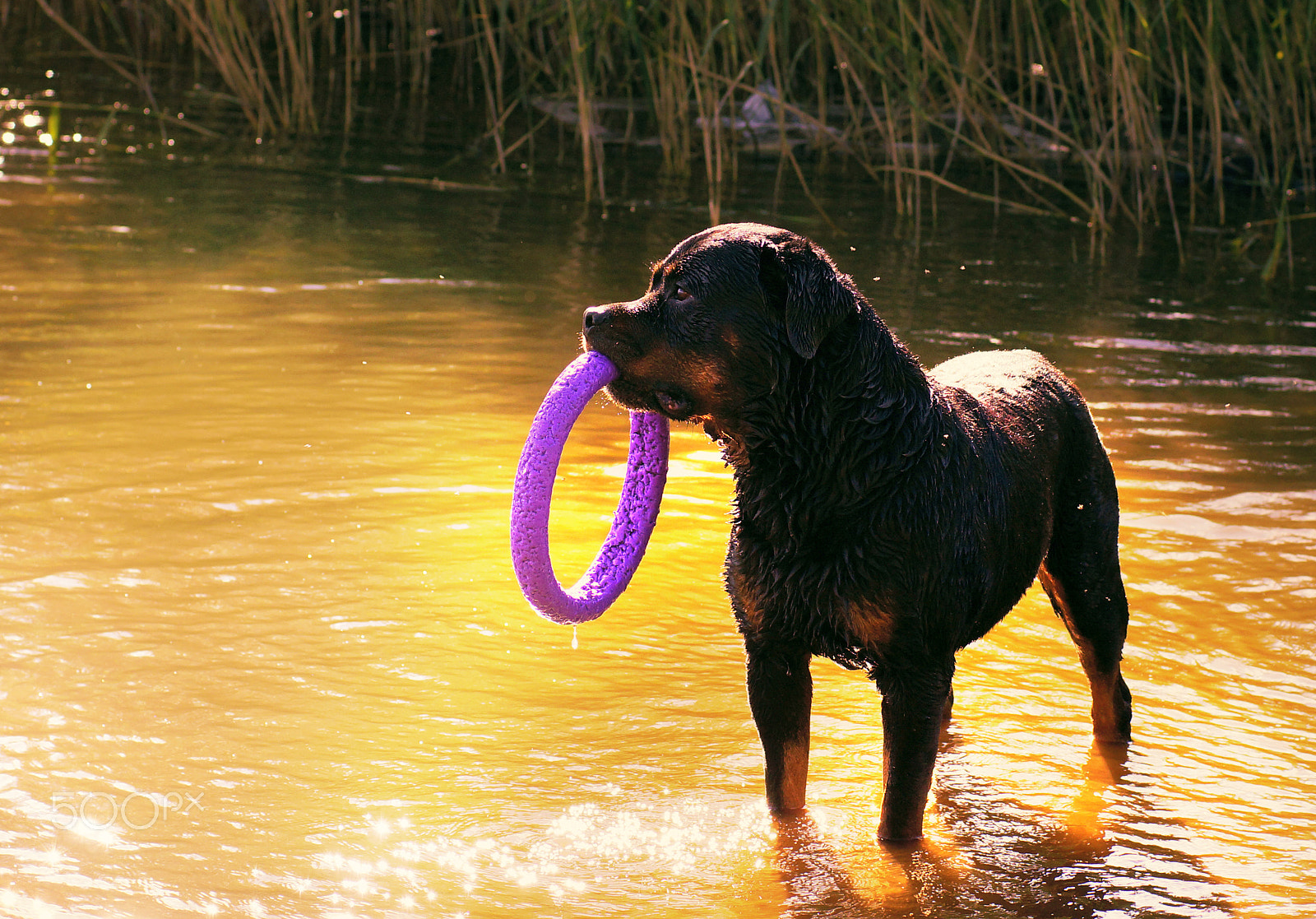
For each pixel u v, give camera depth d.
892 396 4.30
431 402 8.62
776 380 4.26
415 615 5.88
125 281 11.23
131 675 5.18
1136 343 10.65
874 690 5.62
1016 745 5.15
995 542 4.59
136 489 6.98
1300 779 4.91
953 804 4.75
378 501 7.04
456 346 9.88
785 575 4.34
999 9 17.98
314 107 20.50
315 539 6.54
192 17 18.69
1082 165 18.17
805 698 4.58
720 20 17.38
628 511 5.02
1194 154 17.86
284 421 8.13
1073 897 4.18
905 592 4.27
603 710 5.23
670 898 4.09
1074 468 5.17
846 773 4.93
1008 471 4.70
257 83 20.84
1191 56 17.47
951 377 5.18
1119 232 14.95
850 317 4.30
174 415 8.12
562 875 4.16
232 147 17.47
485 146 18.39
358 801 4.48
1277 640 5.97
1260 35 15.80
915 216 15.16
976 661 5.85
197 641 5.48
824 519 4.29
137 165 16.09
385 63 23.86
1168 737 5.20
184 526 6.58
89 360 9.11
